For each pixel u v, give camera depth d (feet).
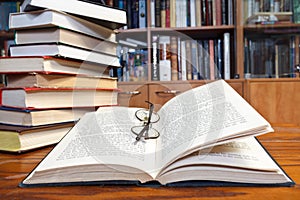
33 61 1.67
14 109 1.59
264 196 0.90
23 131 1.51
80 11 1.84
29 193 0.95
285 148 1.58
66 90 1.79
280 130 2.28
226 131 1.09
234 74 4.95
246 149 1.22
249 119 1.16
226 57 4.96
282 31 5.02
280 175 1.00
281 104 4.46
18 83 1.71
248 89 4.47
